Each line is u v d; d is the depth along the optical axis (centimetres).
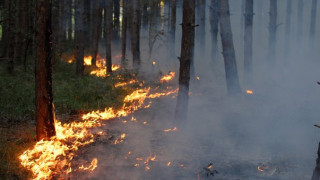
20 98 1077
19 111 948
